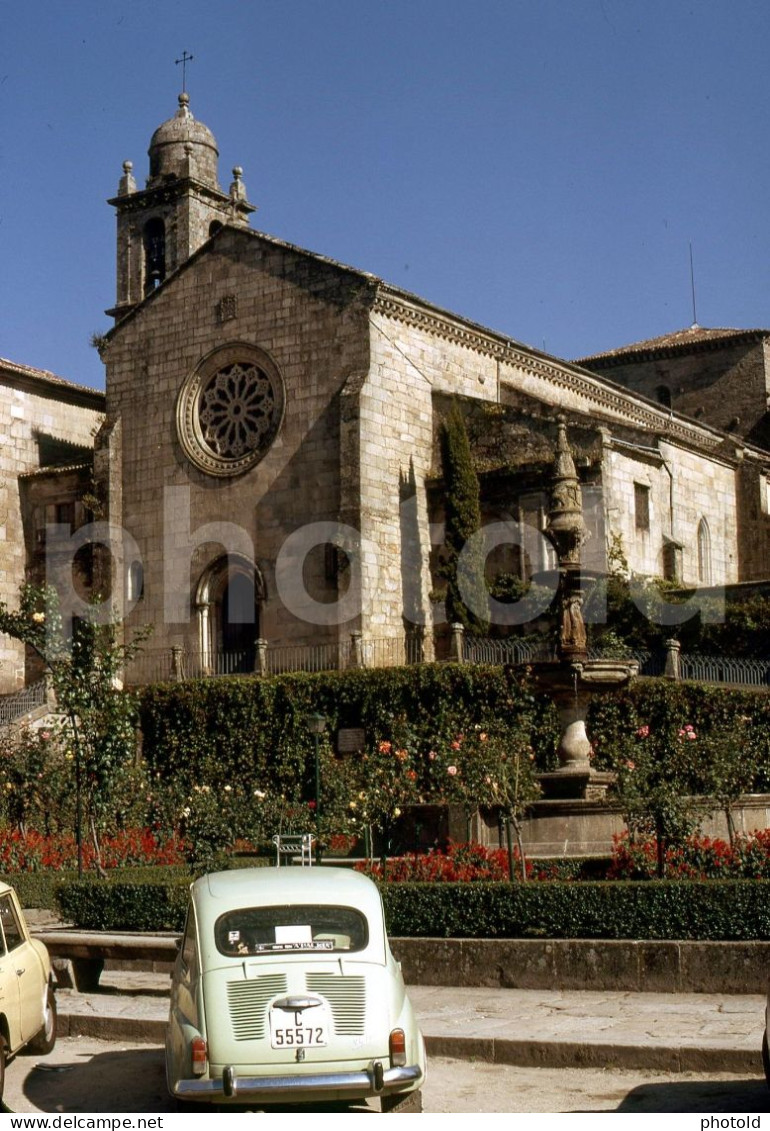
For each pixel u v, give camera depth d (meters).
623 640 45.91
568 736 30.19
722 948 17.33
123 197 61.25
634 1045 14.28
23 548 58.25
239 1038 11.77
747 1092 13.14
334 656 47.81
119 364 55.28
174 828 33.19
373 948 12.49
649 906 18.42
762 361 77.50
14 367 59.19
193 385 53.28
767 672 42.38
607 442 48.44
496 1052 14.82
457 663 40.69
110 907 21.23
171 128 61.94
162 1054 15.94
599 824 28.03
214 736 43.94
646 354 80.25
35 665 57.31
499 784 24.94
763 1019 15.45
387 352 49.97
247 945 12.38
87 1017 17.03
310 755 42.41
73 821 33.72
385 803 28.33
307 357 50.56
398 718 40.91
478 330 53.81
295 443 50.47
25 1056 15.84
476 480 48.84
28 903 27.33
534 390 57.62
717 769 23.89
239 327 52.38
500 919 19.08
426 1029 15.52
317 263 50.69
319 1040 11.77
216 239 53.34
